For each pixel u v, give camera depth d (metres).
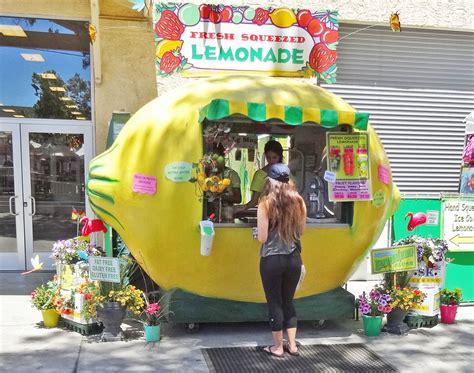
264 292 4.32
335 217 4.92
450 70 7.92
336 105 4.73
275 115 4.14
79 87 7.34
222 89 4.65
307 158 5.43
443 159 7.98
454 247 5.69
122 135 4.68
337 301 4.87
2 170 7.23
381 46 7.66
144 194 4.35
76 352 4.20
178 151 4.34
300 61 5.89
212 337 4.62
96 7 6.29
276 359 4.11
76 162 7.40
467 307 5.86
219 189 4.31
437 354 4.34
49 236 7.38
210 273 4.48
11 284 6.49
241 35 5.71
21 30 6.98
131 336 4.62
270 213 3.93
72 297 4.70
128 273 4.97
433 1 7.62
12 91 7.22
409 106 7.81
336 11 5.90
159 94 7.01
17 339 4.49
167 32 5.55
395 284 4.94
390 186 4.93
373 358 4.20
